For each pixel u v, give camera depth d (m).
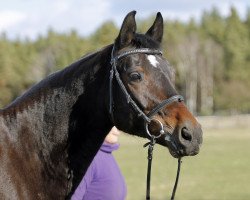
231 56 76.56
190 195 12.88
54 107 4.49
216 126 44.81
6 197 4.19
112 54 4.40
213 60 74.38
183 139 4.12
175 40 75.31
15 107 4.56
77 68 4.54
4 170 4.26
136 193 12.95
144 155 23.86
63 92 4.50
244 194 13.05
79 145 4.48
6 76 67.31
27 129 4.48
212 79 73.31
